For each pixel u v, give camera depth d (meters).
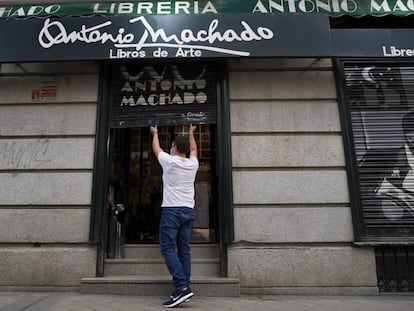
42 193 4.98
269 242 4.78
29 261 4.76
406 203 4.90
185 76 5.36
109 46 4.87
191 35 4.89
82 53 4.86
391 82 5.30
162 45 4.85
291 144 5.10
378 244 4.68
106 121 5.18
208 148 6.03
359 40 5.10
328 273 4.68
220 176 4.98
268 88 5.30
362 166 5.03
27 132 5.20
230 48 4.86
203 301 4.15
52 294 4.49
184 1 5.32
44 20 5.02
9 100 5.32
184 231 4.01
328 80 5.34
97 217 4.83
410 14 5.12
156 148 4.31
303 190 4.95
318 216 4.87
